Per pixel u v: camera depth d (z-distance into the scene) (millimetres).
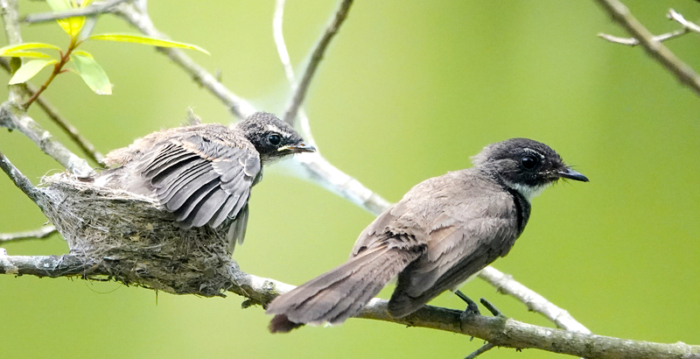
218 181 8297
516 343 7000
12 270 7539
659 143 13078
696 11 13133
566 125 13305
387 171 13453
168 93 13414
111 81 13266
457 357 12414
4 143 12688
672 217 12773
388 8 13977
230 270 7895
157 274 7969
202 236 8109
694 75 5914
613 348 6746
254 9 13875
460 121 13578
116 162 9109
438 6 13945
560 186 13070
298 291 6355
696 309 12312
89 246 8023
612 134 13203
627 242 12773
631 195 12961
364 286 6527
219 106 13469
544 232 12969
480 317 7117
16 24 9539
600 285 12633
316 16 13789
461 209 7613
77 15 6676
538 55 13578
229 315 12484
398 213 7598
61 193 8336
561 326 8695
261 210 13242
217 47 13734
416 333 12523
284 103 13406
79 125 13156
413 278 6863
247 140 9484
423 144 13555
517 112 13477
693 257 12531
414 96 13727
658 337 12281
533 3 13703
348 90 13711
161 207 8086
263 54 13688
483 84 13664
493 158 8766
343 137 13578
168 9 13727
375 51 13859
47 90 13117
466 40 13797
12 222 12492
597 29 13383
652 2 13344
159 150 8664
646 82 13242
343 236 13109
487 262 7531
